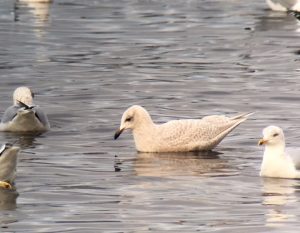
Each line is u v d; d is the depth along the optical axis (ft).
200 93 79.56
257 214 49.26
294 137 64.80
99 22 113.70
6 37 104.47
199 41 102.58
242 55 95.71
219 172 57.06
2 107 74.95
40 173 56.65
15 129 66.85
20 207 50.55
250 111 73.00
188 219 48.57
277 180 55.31
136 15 118.52
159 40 102.99
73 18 116.78
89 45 100.42
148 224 47.91
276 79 84.89
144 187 53.93
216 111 73.20
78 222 48.21
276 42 102.32
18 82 83.61
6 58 93.76
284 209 50.01
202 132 61.98
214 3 128.16
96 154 61.21
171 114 72.28
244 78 85.30
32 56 94.84
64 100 77.10
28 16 118.62
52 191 53.16
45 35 105.81
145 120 61.87
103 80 84.58
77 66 90.48
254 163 59.16
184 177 55.98
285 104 75.31
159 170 57.47
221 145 63.52
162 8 123.75
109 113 72.69
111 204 50.98
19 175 56.18
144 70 88.74
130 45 100.37
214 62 92.43
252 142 64.13
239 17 117.70
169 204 50.93
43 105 75.25
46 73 87.35
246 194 52.60
